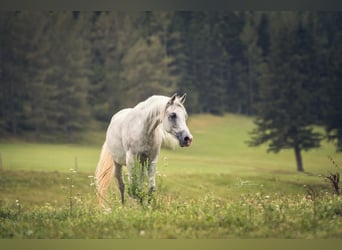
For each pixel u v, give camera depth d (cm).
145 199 1191
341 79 7662
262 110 7931
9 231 991
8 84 10644
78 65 10988
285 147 7700
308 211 1030
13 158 7088
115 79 11406
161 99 1232
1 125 10200
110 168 1390
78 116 10562
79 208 1194
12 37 11244
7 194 4169
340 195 1251
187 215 1021
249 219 976
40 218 1102
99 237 936
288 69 8531
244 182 1346
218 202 1175
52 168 5797
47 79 10800
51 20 11700
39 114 10406
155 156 1276
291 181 4425
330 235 913
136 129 1253
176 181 4388
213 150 9069
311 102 9206
